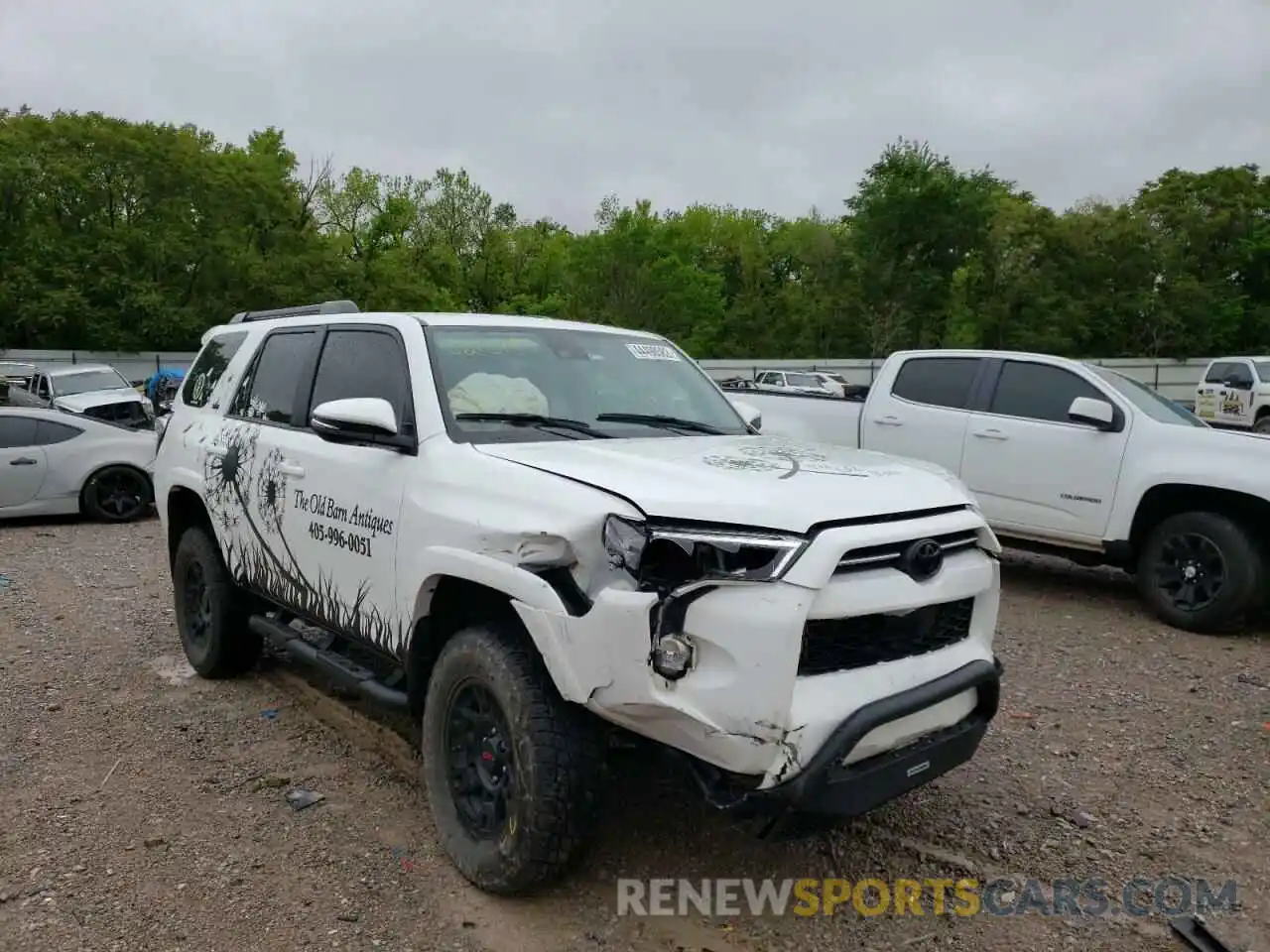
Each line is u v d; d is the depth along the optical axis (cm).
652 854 348
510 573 295
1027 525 750
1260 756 448
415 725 470
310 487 411
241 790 400
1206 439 663
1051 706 513
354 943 295
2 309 3800
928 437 808
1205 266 4894
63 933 298
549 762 294
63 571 846
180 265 3956
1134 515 691
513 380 389
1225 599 639
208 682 538
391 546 356
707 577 267
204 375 561
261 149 4700
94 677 546
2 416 1097
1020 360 780
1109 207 4888
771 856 350
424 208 5831
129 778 411
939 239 4538
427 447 354
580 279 5181
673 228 5350
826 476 310
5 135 3825
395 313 416
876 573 285
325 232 5281
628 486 290
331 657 424
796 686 268
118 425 1177
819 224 5581
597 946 295
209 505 500
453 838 329
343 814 379
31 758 432
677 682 267
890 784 288
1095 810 392
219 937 297
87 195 3853
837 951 296
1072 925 313
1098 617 704
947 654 310
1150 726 485
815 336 5453
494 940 297
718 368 4112
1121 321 4725
